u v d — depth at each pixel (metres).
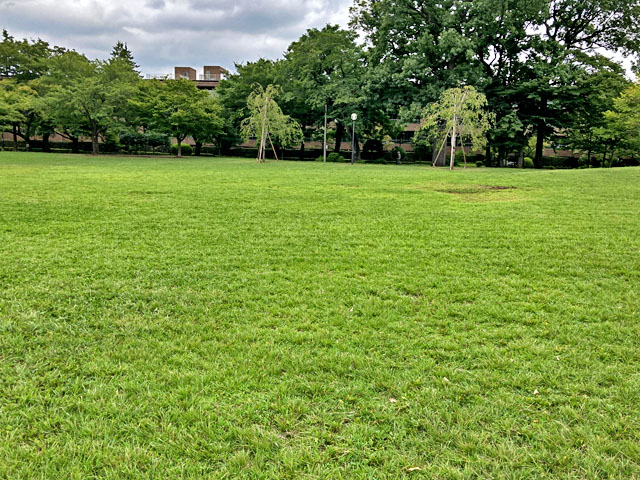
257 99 34.50
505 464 2.15
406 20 32.88
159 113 41.09
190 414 2.49
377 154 48.97
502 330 3.64
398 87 34.44
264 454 2.20
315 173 20.59
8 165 22.84
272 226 7.90
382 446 2.28
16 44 51.66
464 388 2.78
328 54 40.06
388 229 7.73
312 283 4.82
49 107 39.78
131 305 4.12
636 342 3.41
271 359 3.14
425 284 4.81
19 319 3.75
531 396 2.70
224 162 31.47
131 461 2.16
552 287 4.71
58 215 8.56
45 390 2.74
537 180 16.73
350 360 3.11
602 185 14.74
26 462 2.14
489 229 7.75
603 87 30.86
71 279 4.80
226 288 4.63
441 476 2.08
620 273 5.18
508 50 34.19
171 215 8.80
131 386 2.77
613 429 2.39
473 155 49.19
